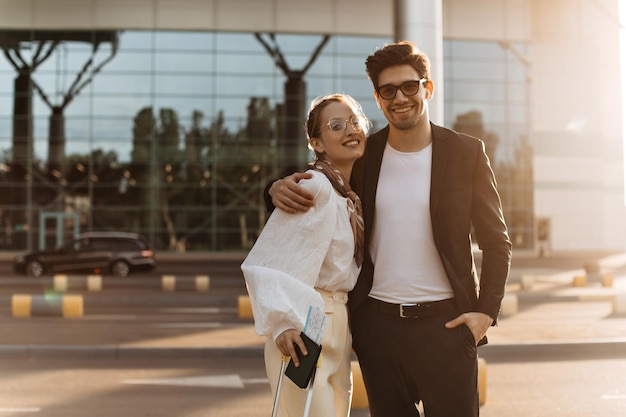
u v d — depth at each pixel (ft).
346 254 10.75
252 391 27.99
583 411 24.64
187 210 146.82
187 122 146.30
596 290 72.49
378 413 11.77
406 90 11.29
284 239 10.41
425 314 11.22
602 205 161.17
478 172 11.45
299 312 9.97
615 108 160.15
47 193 145.48
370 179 11.69
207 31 145.69
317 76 146.10
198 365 33.99
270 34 145.89
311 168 11.12
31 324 48.60
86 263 101.91
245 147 146.82
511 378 30.86
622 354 37.09
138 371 32.30
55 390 28.12
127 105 145.59
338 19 145.38
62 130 145.38
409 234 11.40
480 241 11.47
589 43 157.99
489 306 11.11
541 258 146.72
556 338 40.22
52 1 143.33
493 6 152.25
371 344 11.50
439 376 11.14
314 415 10.38
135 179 146.41
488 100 152.97
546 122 157.99
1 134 144.87
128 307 61.31
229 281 87.71
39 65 144.87
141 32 145.28
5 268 119.03
